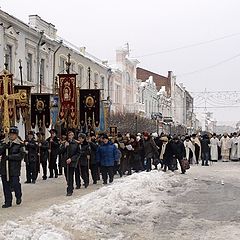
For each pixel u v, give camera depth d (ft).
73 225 29.55
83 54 132.36
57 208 33.71
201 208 37.35
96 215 32.58
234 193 46.73
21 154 38.45
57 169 64.03
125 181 50.70
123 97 175.22
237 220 32.22
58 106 70.69
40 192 47.37
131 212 34.73
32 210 35.99
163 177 57.26
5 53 89.20
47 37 106.83
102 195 40.11
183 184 54.34
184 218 33.04
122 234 27.89
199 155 91.97
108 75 156.87
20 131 81.71
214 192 47.47
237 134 102.94
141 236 27.53
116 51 176.04
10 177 38.01
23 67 96.99
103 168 55.57
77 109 70.18
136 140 67.56
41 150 59.93
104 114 83.71
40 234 25.59
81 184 55.42
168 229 29.48
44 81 107.34
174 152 69.62
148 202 39.52
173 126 236.84
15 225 27.89
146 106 211.00
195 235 27.63
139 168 68.03
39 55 104.06
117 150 56.34
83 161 51.80
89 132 64.49
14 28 92.48
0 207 37.55
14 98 43.88
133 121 150.00
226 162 99.91
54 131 63.46
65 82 68.39
